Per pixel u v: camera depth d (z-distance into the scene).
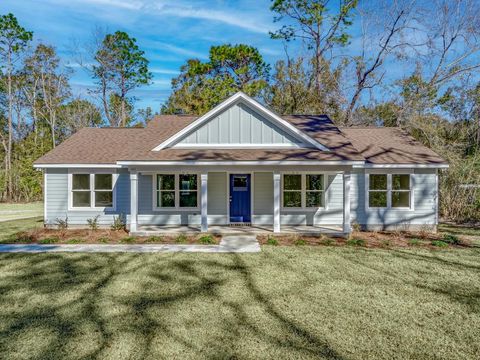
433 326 4.96
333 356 4.14
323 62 27.00
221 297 6.05
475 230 13.35
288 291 6.35
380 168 13.21
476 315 5.35
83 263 8.27
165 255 9.05
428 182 13.29
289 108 27.73
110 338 4.55
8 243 10.60
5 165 31.66
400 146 14.39
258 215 13.86
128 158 11.51
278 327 4.89
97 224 13.53
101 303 5.77
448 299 6.00
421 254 9.20
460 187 16.38
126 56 36.44
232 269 7.76
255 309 5.52
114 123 39.16
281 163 11.24
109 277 7.19
